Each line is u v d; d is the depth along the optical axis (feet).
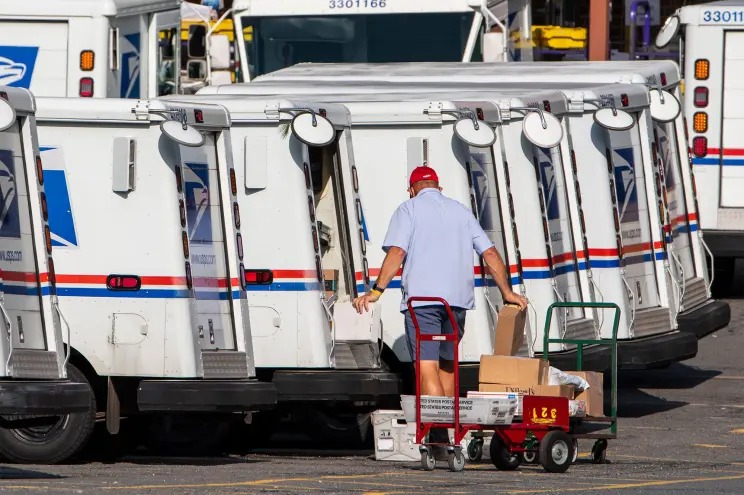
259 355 133.28
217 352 125.08
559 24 295.48
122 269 123.34
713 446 137.69
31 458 120.06
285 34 212.43
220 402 122.21
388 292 139.74
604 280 157.89
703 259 181.37
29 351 114.83
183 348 122.83
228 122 126.62
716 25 220.84
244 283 126.31
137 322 123.24
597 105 156.97
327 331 132.98
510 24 226.58
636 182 161.58
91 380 126.21
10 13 180.65
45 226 115.55
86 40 180.65
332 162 140.67
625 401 170.19
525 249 147.74
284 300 132.98
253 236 133.28
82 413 118.01
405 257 124.88
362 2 210.59
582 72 174.29
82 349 123.54
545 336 128.06
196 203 125.70
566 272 154.81
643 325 160.04
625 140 160.86
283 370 133.18
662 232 161.89
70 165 123.54
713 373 189.88
